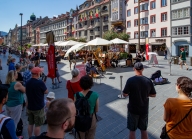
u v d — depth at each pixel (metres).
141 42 42.47
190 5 32.72
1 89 2.35
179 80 2.54
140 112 3.44
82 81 3.22
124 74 13.11
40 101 3.88
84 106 2.97
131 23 45.31
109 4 52.69
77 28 68.50
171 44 36.47
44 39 97.94
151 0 39.75
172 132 2.45
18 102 3.95
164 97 7.43
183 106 2.36
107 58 15.89
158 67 16.09
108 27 53.66
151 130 4.75
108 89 8.98
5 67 18.39
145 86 3.38
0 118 2.01
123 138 4.36
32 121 3.98
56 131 1.45
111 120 5.37
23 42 124.56
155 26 39.38
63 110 1.47
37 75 3.96
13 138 1.97
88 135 3.23
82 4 66.44
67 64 20.39
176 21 35.22
